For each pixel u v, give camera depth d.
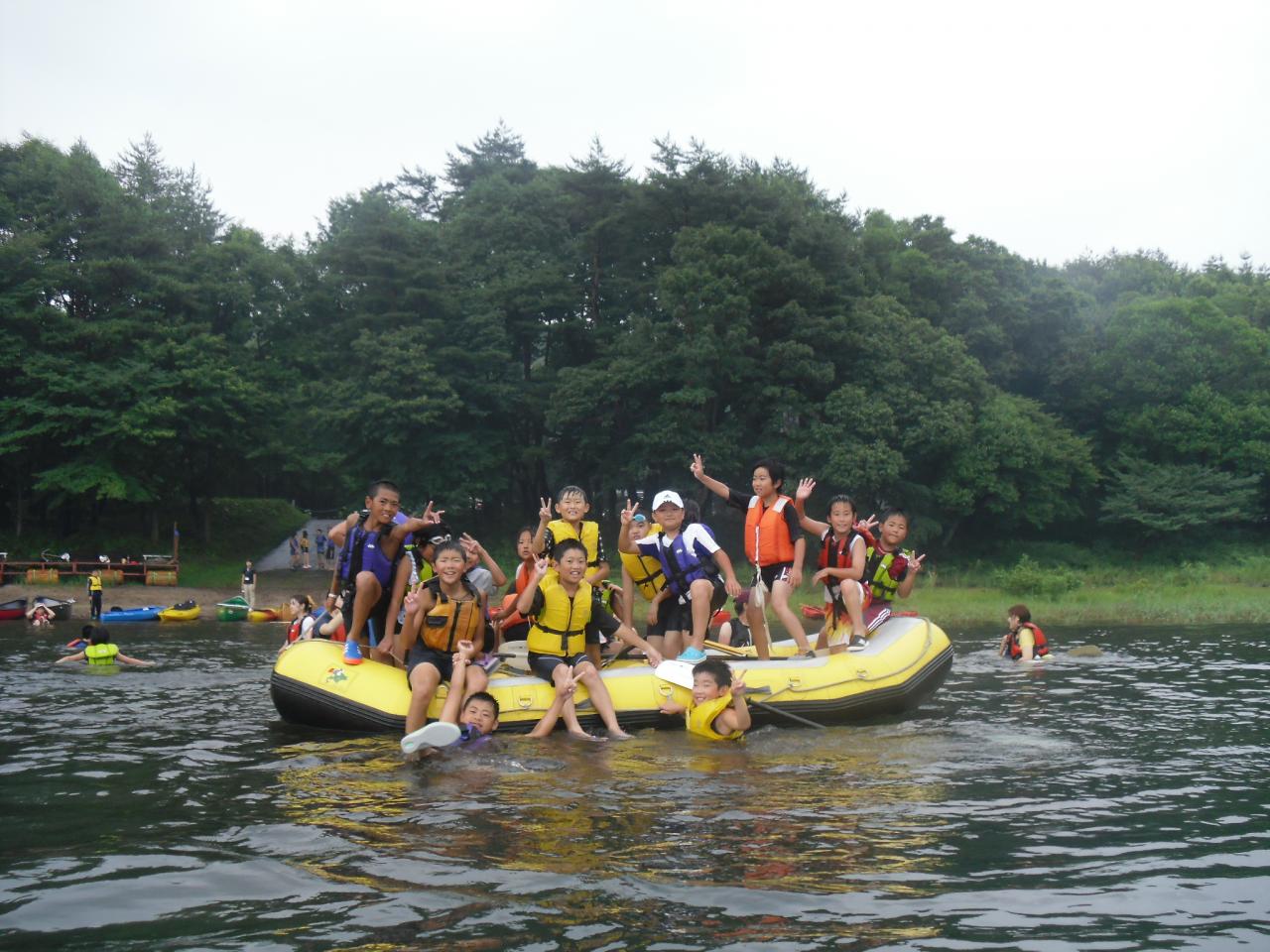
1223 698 9.35
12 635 18.48
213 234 48.19
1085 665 12.33
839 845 4.44
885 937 3.39
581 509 7.86
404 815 4.98
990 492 36.59
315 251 45.69
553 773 6.02
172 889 3.88
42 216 35.94
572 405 34.59
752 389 33.78
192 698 9.61
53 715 8.49
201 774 5.99
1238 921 3.54
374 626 8.09
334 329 38.09
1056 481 38.16
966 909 3.64
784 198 37.47
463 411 36.81
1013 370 43.00
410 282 37.34
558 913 3.59
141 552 37.31
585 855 4.29
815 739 7.23
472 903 3.70
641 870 4.08
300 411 39.22
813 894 3.79
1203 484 39.41
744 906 3.66
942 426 33.72
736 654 8.72
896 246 43.50
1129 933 3.43
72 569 32.22
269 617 23.92
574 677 7.47
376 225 37.53
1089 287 53.22
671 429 32.66
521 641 8.73
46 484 33.25
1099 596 26.58
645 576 8.43
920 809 5.09
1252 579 33.12
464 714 7.14
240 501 48.62
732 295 32.97
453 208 55.28
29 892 3.86
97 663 13.02
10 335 33.78
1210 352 41.56
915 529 35.50
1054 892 3.82
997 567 36.81
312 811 5.08
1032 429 37.00
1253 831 4.67
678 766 6.24
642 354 33.91
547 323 39.59
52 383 33.12
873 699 8.18
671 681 7.66
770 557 8.70
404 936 3.39
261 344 42.09
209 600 30.22
